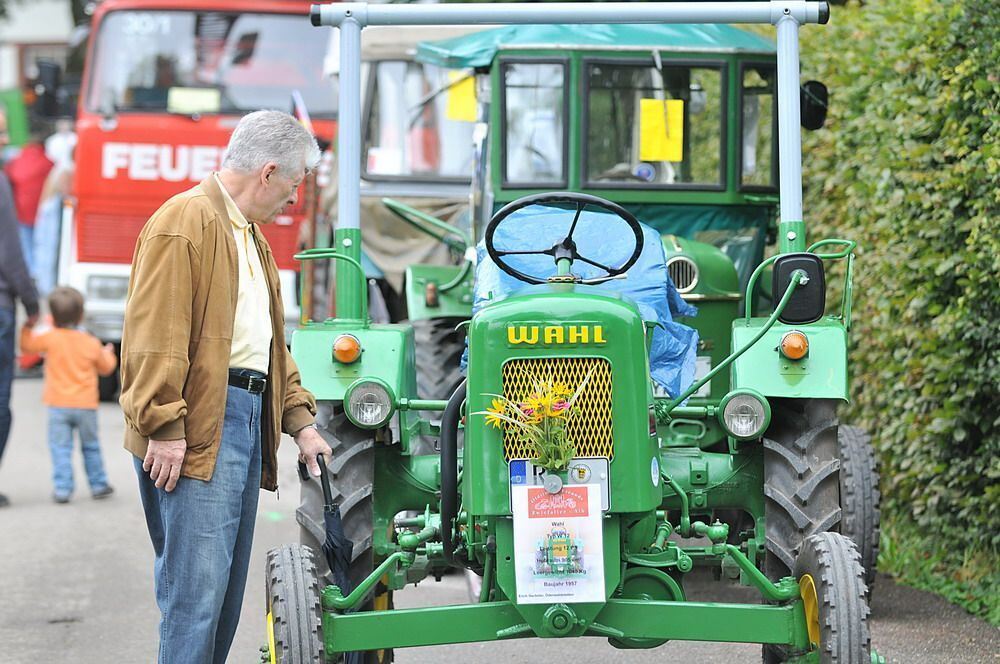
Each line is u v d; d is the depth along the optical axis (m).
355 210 10.48
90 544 15.35
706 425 12.01
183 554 8.12
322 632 8.20
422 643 8.25
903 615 12.09
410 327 10.40
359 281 10.42
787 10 10.22
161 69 24.20
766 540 9.74
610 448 8.04
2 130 20.12
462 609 8.25
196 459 8.09
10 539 15.59
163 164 23.97
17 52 60.03
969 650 11.05
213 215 8.15
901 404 13.64
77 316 17.70
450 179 17.59
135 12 24.28
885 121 13.48
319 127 24.14
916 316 13.27
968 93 12.21
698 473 9.96
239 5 24.41
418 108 17.64
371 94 17.66
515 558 7.91
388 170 17.61
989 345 12.41
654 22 10.37
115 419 23.97
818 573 8.08
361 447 9.89
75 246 23.98
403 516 12.66
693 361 10.02
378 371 9.70
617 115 13.25
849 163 14.49
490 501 8.03
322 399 9.57
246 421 8.31
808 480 9.63
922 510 13.75
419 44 14.29
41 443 22.03
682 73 13.24
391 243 17.25
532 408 7.89
